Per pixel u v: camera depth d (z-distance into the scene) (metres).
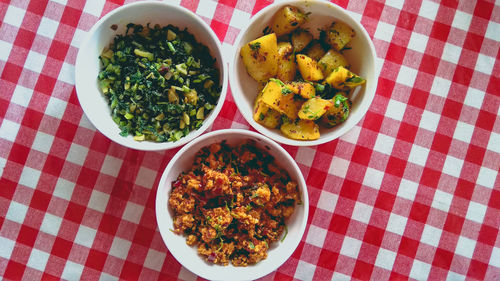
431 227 0.42
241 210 0.35
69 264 0.41
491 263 0.42
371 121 0.41
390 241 0.42
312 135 0.36
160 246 0.41
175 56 0.36
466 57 0.42
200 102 0.37
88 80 0.35
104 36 0.36
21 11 0.40
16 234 0.41
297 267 0.41
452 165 0.42
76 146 0.41
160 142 0.36
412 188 0.42
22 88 0.40
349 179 0.41
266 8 0.35
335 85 0.36
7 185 0.41
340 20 0.36
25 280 0.40
